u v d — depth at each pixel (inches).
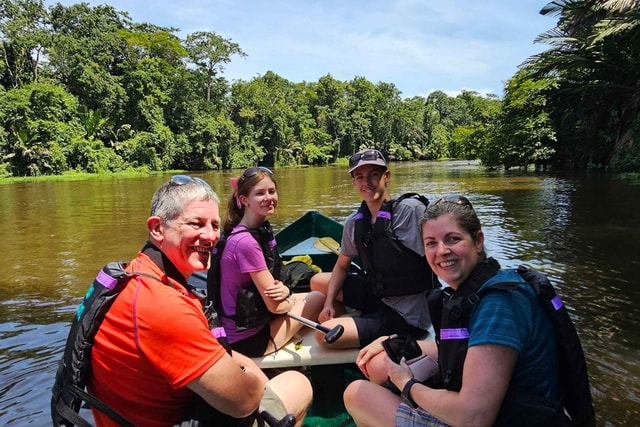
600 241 261.4
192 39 1860.2
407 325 106.3
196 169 1700.3
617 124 776.9
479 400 58.6
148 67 1537.9
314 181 895.1
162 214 64.2
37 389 118.0
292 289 146.8
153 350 57.7
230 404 62.2
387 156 2728.8
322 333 103.7
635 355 129.1
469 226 67.2
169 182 66.1
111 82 1455.5
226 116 1860.2
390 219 103.0
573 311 161.8
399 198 105.3
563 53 795.4
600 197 442.9
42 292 201.2
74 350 59.6
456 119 3348.9
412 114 2896.2
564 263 219.8
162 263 65.3
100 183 960.9
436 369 78.7
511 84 945.5
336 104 2522.1
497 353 58.6
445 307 67.6
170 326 57.4
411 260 103.1
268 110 1982.0
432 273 106.3
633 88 721.6
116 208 505.0
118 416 60.2
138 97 1526.8
